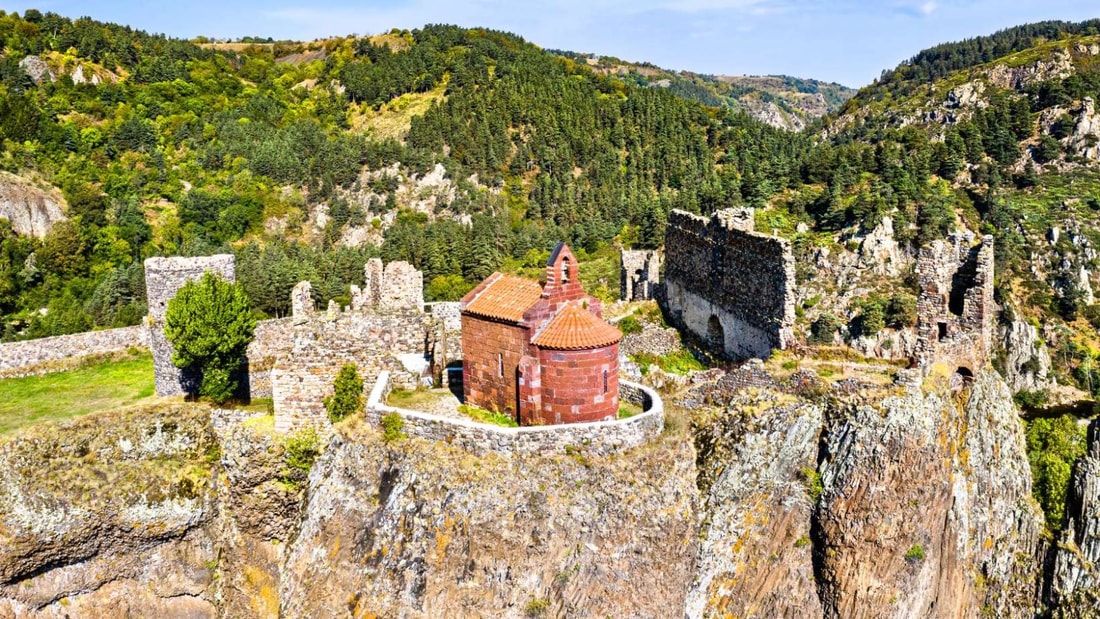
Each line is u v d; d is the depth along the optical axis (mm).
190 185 151000
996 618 43531
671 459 34375
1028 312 91750
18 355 54625
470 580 31609
